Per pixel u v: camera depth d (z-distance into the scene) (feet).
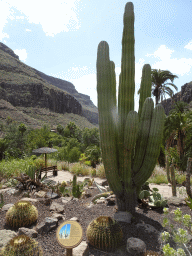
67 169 38.60
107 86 12.05
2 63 543.39
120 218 12.01
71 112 601.62
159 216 13.38
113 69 14.43
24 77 535.60
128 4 13.01
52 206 14.10
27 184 19.56
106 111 12.00
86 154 47.98
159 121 12.26
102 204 15.90
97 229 9.41
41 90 523.70
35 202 14.87
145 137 12.92
